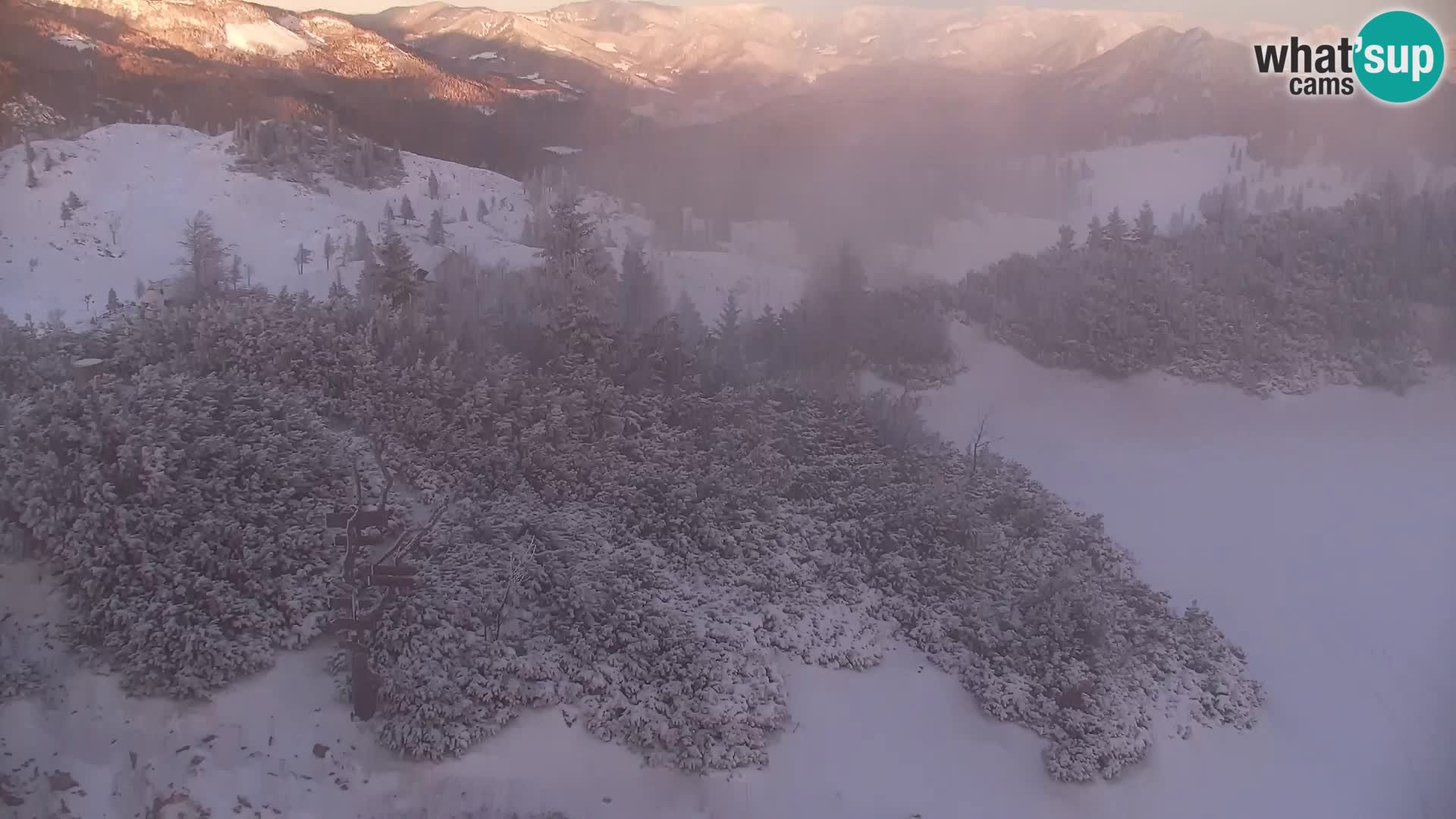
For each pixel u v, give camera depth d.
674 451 26.03
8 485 18.75
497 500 23.08
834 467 27.53
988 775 19.33
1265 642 25.58
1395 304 42.66
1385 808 20.38
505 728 18.03
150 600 17.72
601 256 33.81
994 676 21.30
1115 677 21.56
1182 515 31.52
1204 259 47.22
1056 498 29.91
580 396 26.08
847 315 40.81
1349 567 28.91
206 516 19.12
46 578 18.03
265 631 18.19
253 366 24.39
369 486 21.97
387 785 16.61
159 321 25.80
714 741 18.53
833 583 23.48
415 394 24.92
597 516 23.48
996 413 38.09
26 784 14.81
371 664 18.30
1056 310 43.56
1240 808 19.80
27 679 16.42
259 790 15.80
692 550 23.23
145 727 16.25
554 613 20.44
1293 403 39.12
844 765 18.92
